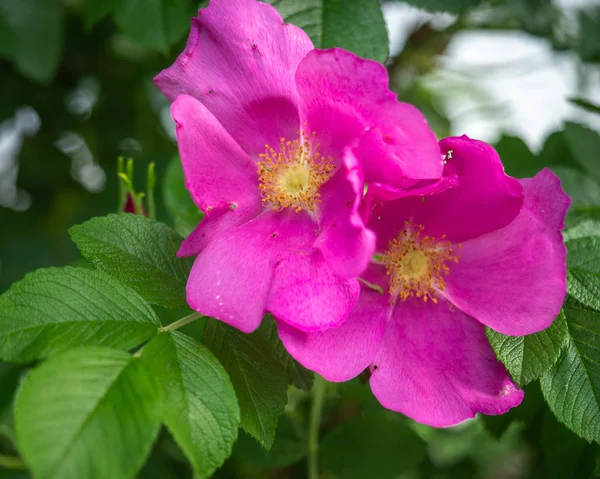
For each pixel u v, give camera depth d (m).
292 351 0.22
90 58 0.46
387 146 0.22
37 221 0.49
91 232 0.25
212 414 0.21
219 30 0.24
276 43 0.24
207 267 0.23
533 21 0.39
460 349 0.24
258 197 0.25
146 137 0.49
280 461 0.31
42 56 0.39
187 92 0.24
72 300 0.22
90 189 0.50
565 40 0.40
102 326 0.22
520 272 0.24
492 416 0.29
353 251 0.22
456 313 0.24
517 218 0.24
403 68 0.45
